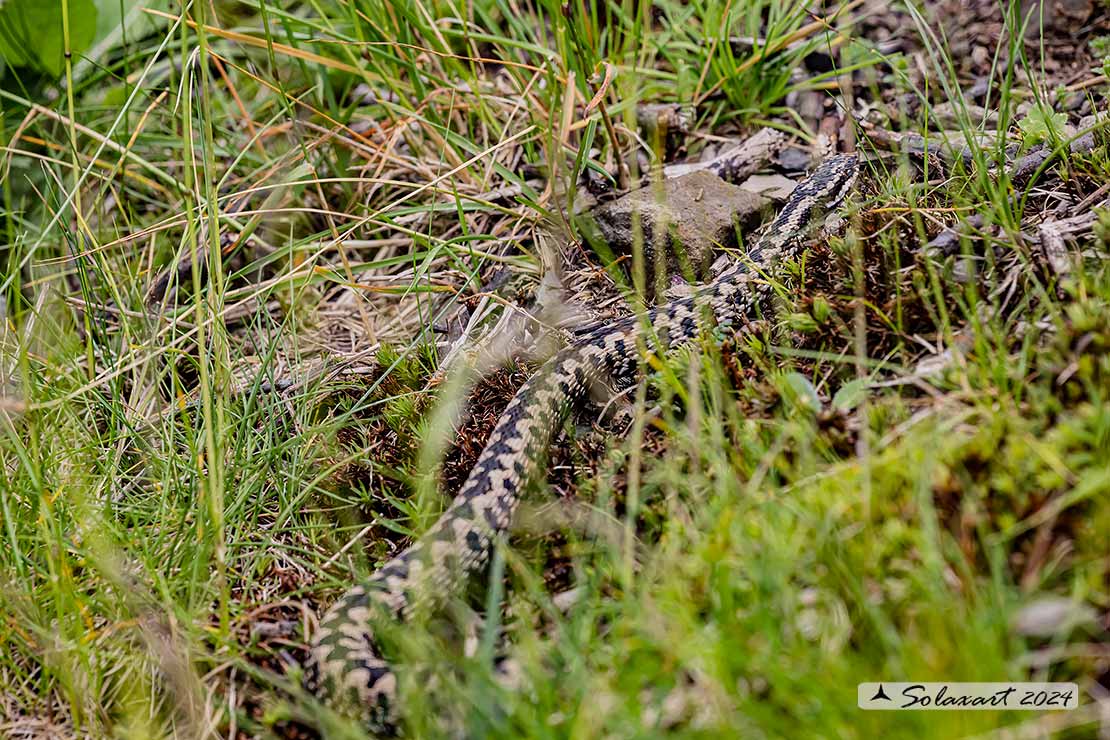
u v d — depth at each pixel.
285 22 9.66
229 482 6.95
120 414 7.57
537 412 6.99
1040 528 5.04
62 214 9.35
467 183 9.86
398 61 9.81
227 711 5.80
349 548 6.81
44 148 10.81
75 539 6.73
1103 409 5.19
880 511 5.23
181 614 5.97
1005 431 5.44
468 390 7.62
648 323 7.39
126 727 5.81
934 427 5.58
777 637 4.74
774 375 6.39
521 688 5.04
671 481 5.91
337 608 6.04
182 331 9.06
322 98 10.57
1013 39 8.16
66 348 8.67
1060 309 6.22
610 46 10.20
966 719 4.41
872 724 4.44
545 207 9.26
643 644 4.88
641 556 5.76
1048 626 4.63
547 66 9.15
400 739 5.44
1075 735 4.54
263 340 9.10
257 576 6.69
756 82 10.20
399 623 6.02
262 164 10.34
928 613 4.71
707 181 8.95
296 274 8.59
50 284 9.47
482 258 8.94
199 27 6.75
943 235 7.08
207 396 6.10
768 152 9.56
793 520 5.30
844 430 5.90
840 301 6.92
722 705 4.63
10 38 10.51
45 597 6.33
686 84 10.18
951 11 10.47
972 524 5.12
